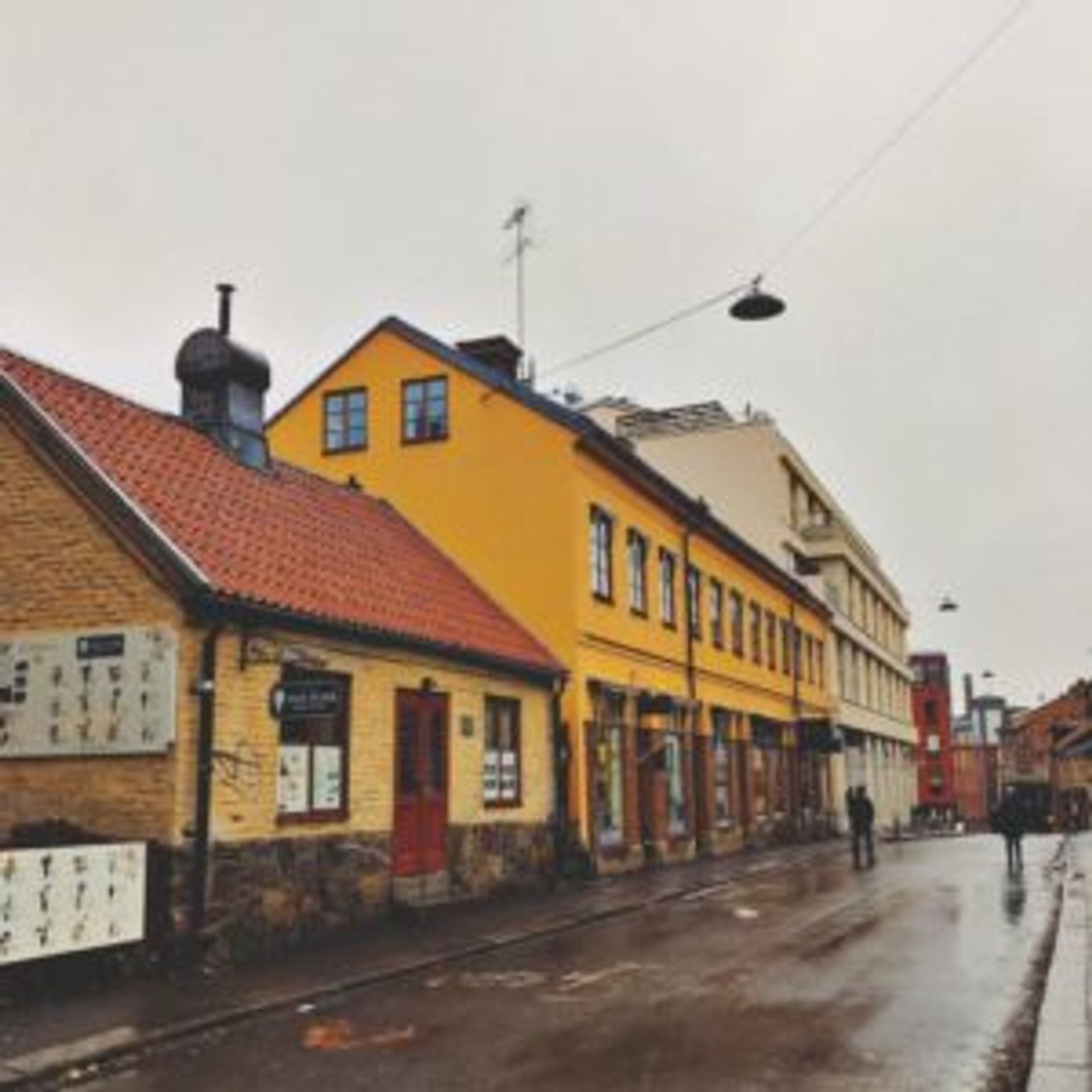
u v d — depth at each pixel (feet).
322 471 79.30
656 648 86.12
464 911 54.70
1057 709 307.17
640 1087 24.72
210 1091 25.30
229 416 56.29
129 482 44.73
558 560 72.74
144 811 39.42
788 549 142.31
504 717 64.03
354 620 48.57
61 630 41.47
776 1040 28.45
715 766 99.19
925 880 71.51
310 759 46.32
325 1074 26.40
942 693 330.13
